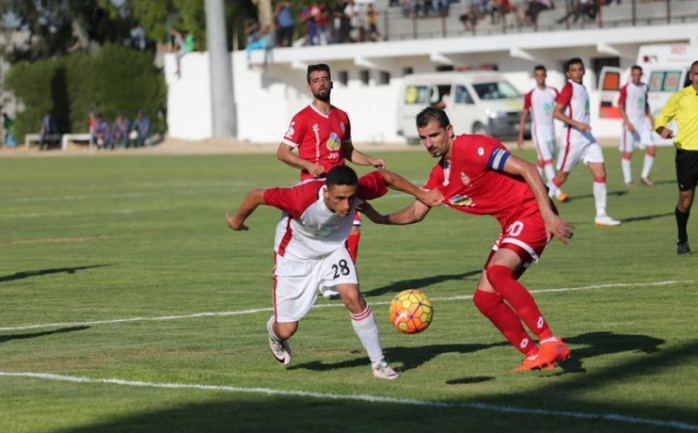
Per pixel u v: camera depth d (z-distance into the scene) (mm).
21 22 154125
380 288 27047
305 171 24297
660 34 98875
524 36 107125
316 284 17203
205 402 15805
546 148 48531
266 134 129125
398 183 17344
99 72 136125
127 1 151875
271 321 17688
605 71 91000
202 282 28781
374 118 121188
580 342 19656
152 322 22984
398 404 15414
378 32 120125
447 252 34000
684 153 30578
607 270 28828
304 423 14523
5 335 21750
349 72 122875
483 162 17172
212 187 65500
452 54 113188
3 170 91062
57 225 45500
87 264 32938
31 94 139625
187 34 136125
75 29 154875
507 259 17172
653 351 18719
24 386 17062
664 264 29688
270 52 124875
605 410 14844
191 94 133625
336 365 18312
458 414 14805
